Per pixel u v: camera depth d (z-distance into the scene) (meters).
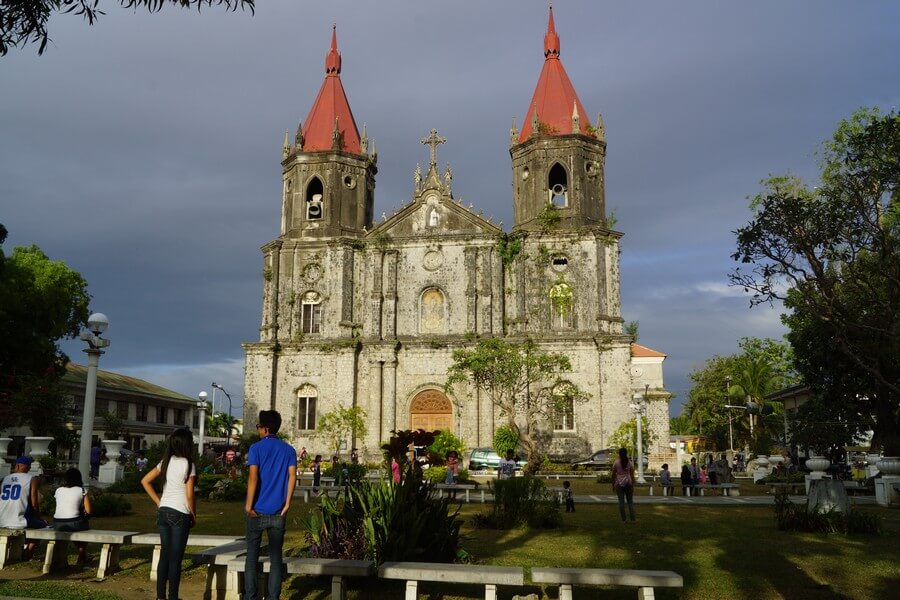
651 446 53.53
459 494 26.28
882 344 21.16
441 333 47.88
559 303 47.16
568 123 49.47
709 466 36.28
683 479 28.34
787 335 40.16
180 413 69.88
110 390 57.00
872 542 14.70
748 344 73.56
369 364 47.53
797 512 16.56
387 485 11.54
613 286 47.34
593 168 49.28
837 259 20.36
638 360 67.00
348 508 11.31
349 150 51.69
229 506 22.73
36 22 10.50
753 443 66.88
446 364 47.00
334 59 54.41
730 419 73.75
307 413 47.91
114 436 50.41
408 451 15.95
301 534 15.80
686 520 18.81
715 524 17.83
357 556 10.68
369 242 49.28
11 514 12.02
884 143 18.77
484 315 47.16
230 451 38.50
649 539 15.14
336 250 49.50
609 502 24.61
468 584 11.03
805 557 12.91
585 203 48.28
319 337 48.91
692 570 11.91
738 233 20.06
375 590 10.55
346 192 50.94
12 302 40.88
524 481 17.69
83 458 19.61
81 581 10.91
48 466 28.20
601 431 44.84
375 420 46.44
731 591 10.61
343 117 52.81
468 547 14.05
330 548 10.94
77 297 46.75
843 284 21.34
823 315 20.23
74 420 50.62
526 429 44.28
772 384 69.69
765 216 19.62
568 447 44.84
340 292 48.84
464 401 46.25
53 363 43.25
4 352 41.75
